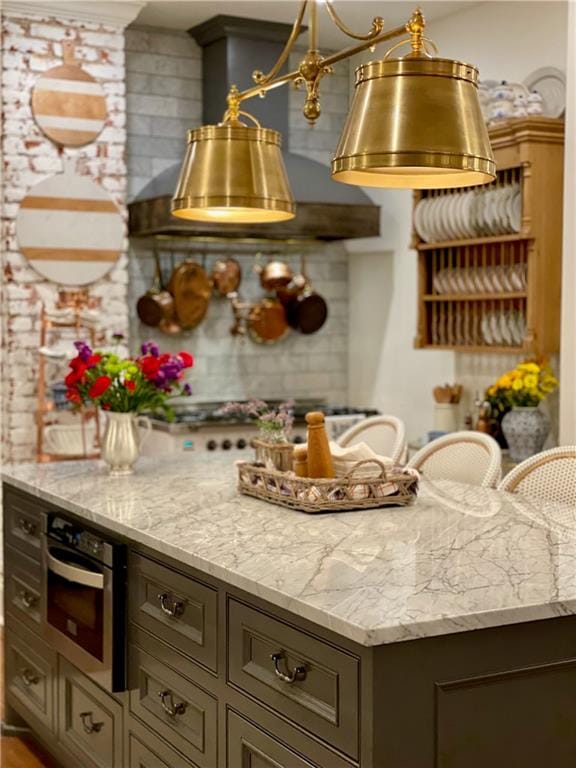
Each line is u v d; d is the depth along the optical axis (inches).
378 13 216.4
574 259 155.8
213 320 249.1
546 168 185.5
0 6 203.8
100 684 120.3
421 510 116.2
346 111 257.1
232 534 104.5
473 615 76.0
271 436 128.3
